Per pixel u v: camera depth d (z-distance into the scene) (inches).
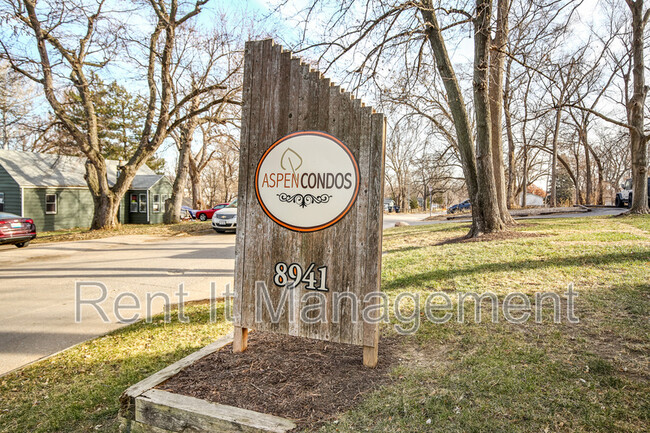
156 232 770.8
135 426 117.7
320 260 134.4
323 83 135.0
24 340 201.2
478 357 132.8
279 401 113.2
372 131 127.7
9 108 948.0
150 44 748.6
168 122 797.9
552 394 107.7
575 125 1242.0
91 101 786.8
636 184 569.0
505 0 383.2
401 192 2356.1
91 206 1017.5
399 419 102.0
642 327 147.4
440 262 291.4
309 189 135.6
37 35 693.9
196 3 743.7
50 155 1029.2
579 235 370.0
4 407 138.8
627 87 1101.1
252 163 145.2
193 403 112.6
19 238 561.3
